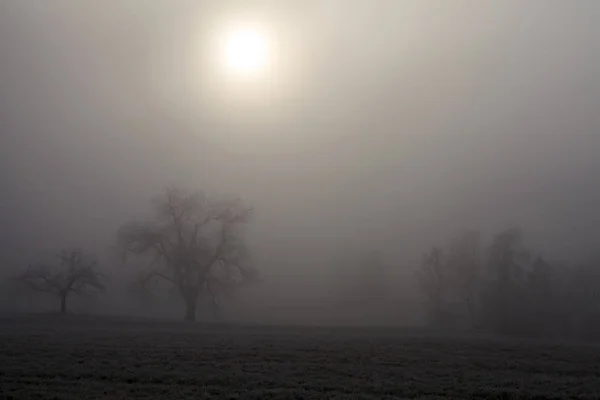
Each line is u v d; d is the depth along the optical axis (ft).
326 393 79.36
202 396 75.97
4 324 167.63
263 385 83.61
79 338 124.77
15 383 81.76
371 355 108.17
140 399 74.08
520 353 115.14
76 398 73.87
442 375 92.84
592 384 87.56
